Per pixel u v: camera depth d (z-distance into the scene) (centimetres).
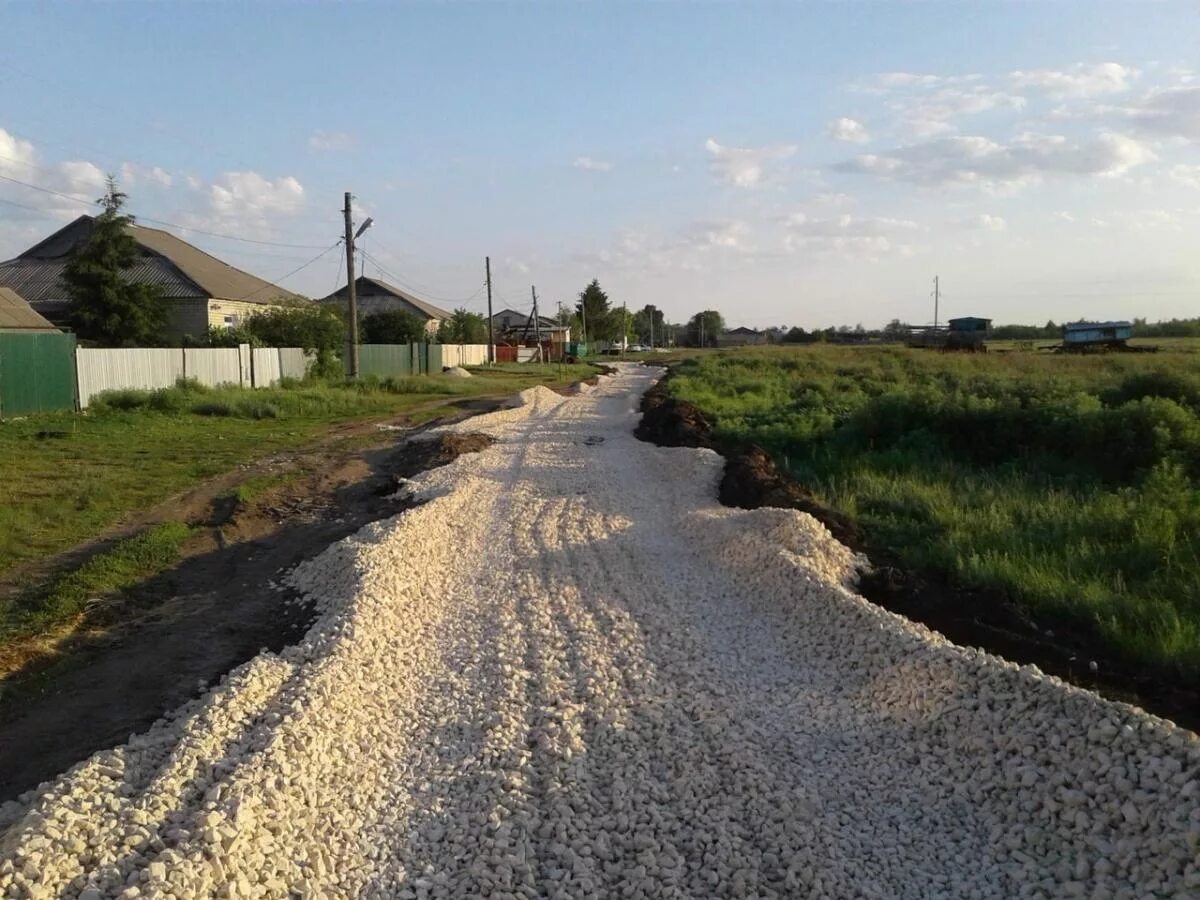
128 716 644
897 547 1026
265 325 4162
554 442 2125
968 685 579
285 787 492
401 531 1070
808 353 5844
